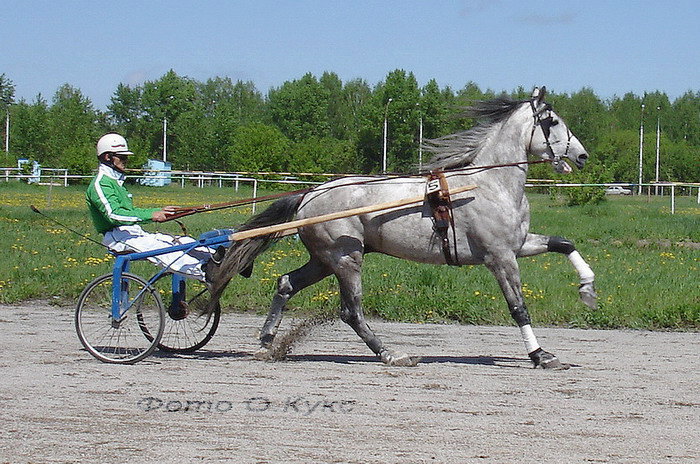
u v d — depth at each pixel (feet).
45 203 103.91
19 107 242.37
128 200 29.48
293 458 18.03
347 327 36.70
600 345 32.37
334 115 369.30
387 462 17.81
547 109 28.73
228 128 235.20
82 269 48.60
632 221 92.89
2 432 19.75
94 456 18.15
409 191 28.43
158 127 289.94
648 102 376.89
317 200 29.14
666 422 21.01
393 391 24.08
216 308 30.25
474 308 38.55
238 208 97.76
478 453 18.42
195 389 24.14
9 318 37.11
